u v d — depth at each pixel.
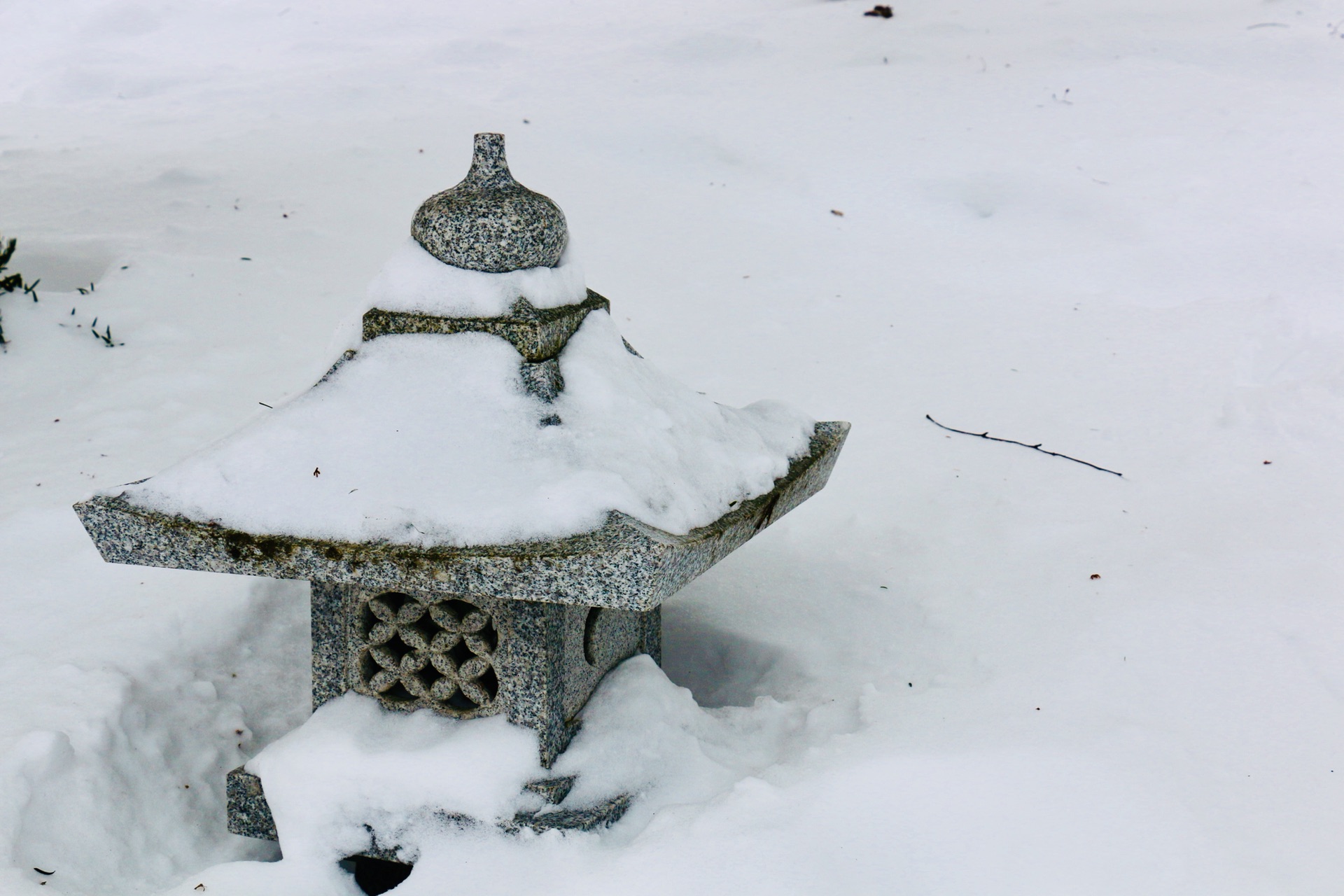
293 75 12.13
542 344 2.52
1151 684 2.89
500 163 2.62
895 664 3.18
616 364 2.65
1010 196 7.20
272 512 2.33
